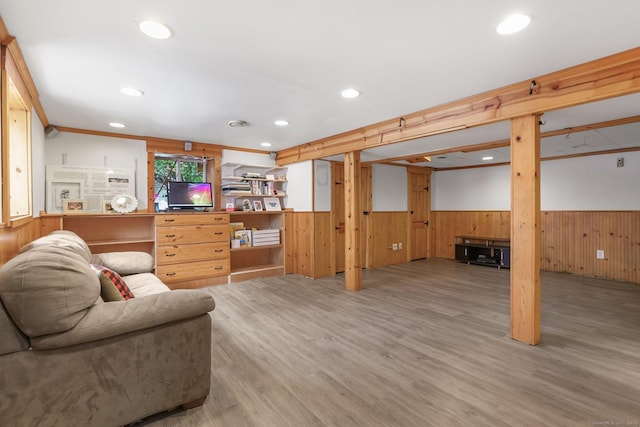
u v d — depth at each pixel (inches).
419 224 275.4
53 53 78.5
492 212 253.9
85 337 56.7
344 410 70.2
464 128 114.3
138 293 103.6
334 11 62.5
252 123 145.1
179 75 92.1
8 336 52.1
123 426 62.6
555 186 217.9
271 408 71.0
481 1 59.4
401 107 122.5
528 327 102.6
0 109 68.8
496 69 89.2
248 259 214.5
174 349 67.1
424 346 101.9
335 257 214.1
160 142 175.8
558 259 216.4
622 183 191.6
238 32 69.9
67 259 58.6
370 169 240.2
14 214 94.3
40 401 54.6
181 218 171.3
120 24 66.4
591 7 60.9
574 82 88.4
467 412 69.1
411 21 66.1
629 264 188.2
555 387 78.3
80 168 153.7
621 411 68.9
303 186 206.2
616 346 100.7
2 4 58.9
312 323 122.8
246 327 119.0
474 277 203.2
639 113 112.6
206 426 65.2
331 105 119.5
